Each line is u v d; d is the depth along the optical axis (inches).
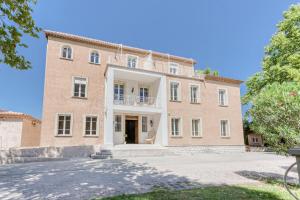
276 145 276.1
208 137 847.7
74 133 673.6
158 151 691.4
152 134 835.4
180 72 958.4
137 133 827.4
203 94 885.2
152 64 892.6
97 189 239.3
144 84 886.4
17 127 663.1
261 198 195.0
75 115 687.1
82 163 479.8
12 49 253.8
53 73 684.7
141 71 770.2
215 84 924.0
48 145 631.8
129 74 770.2
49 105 656.4
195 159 580.7
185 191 222.8
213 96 906.1
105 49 799.7
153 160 539.2
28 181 285.9
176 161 523.8
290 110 242.8
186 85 860.0
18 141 652.7
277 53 704.4
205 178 308.5
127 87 831.7
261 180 299.1
